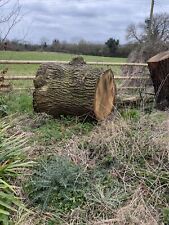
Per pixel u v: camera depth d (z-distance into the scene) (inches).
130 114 129.0
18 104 149.6
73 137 113.7
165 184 92.4
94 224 82.0
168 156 97.7
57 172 91.8
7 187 89.5
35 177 93.7
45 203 87.0
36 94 133.0
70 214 85.0
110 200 87.8
